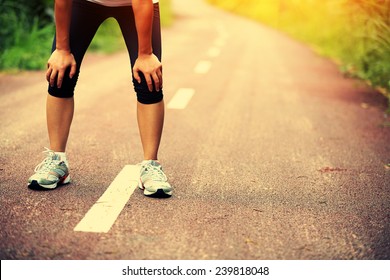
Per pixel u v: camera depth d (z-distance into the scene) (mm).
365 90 18719
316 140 11539
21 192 7375
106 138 10680
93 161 9070
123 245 5926
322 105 15633
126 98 15039
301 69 23859
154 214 6820
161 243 6020
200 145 10602
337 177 8953
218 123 12633
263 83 19250
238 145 10750
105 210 6859
